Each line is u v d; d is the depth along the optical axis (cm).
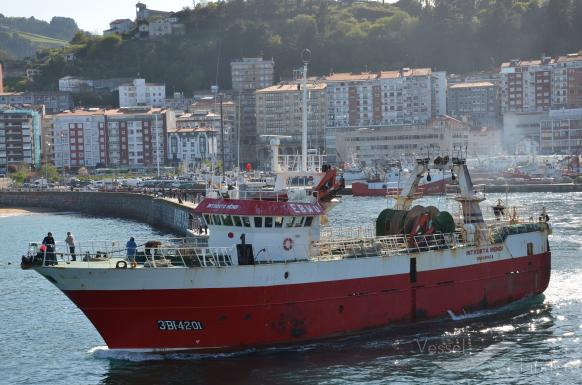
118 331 5444
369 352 5619
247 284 5447
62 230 15775
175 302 5344
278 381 5100
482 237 6588
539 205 16388
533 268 7012
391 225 6512
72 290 5334
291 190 6091
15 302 7869
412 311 6147
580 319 6431
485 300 6600
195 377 5172
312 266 5650
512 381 5116
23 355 5944
